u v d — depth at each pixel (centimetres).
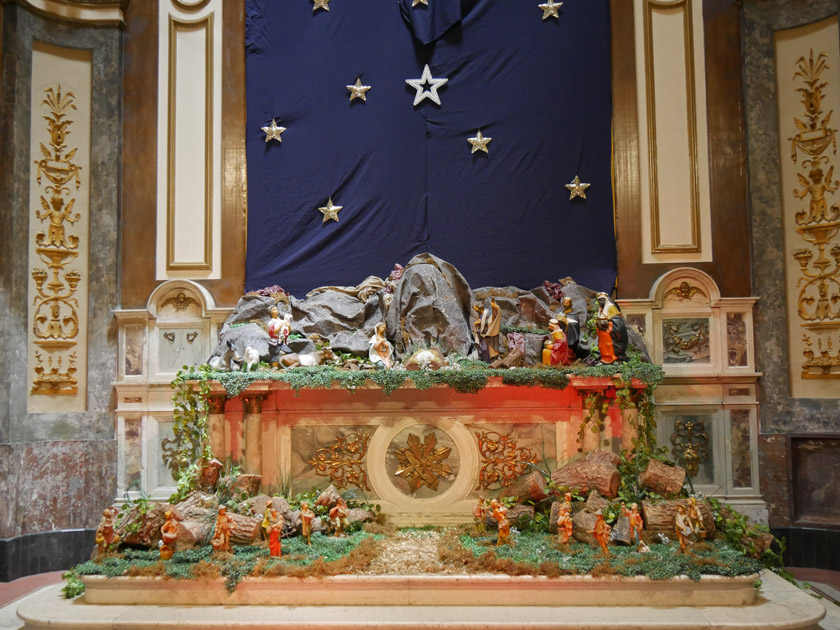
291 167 898
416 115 895
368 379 735
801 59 842
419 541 699
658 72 886
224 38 909
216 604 618
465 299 834
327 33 909
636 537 648
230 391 738
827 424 806
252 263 890
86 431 852
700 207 868
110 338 869
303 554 645
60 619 585
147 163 894
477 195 884
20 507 798
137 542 671
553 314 828
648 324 849
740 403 836
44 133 855
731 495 828
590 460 719
